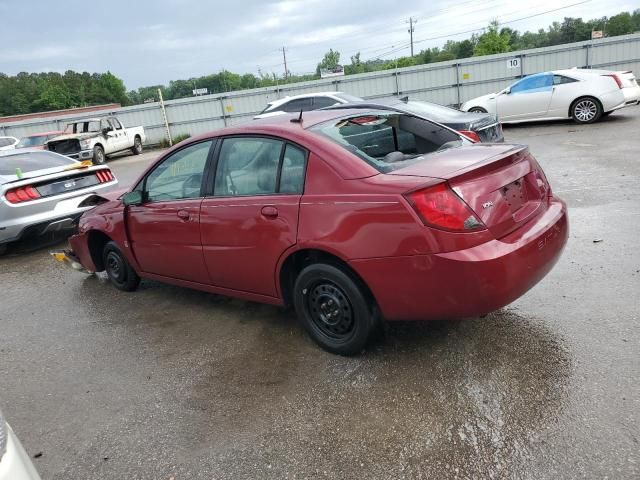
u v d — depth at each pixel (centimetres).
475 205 284
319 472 247
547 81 1386
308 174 327
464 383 301
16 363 395
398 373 319
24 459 158
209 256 393
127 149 2291
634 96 1382
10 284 602
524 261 290
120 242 480
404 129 445
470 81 2175
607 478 221
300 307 354
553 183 755
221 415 300
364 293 318
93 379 358
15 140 2027
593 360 307
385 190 291
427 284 285
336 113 402
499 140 899
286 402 304
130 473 261
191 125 2411
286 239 334
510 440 251
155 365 367
